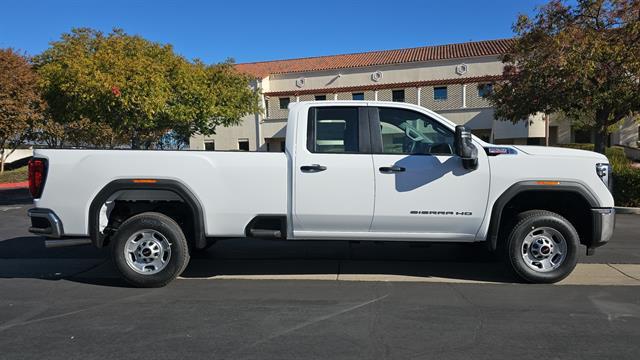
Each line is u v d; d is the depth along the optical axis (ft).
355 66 113.19
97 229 18.39
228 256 23.82
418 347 12.91
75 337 13.74
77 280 19.89
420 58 110.73
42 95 60.75
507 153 18.11
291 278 19.99
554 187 17.88
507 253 18.62
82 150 18.43
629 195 39.14
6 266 22.29
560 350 12.67
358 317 15.23
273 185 18.25
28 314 15.69
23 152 120.37
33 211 18.51
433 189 18.02
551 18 46.62
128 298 17.39
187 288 18.61
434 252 24.41
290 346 13.03
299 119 18.47
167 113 54.75
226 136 118.62
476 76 104.32
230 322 14.87
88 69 50.16
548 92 44.62
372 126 18.39
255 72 120.16
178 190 18.24
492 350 12.69
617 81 41.55
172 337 13.70
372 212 18.10
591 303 16.44
